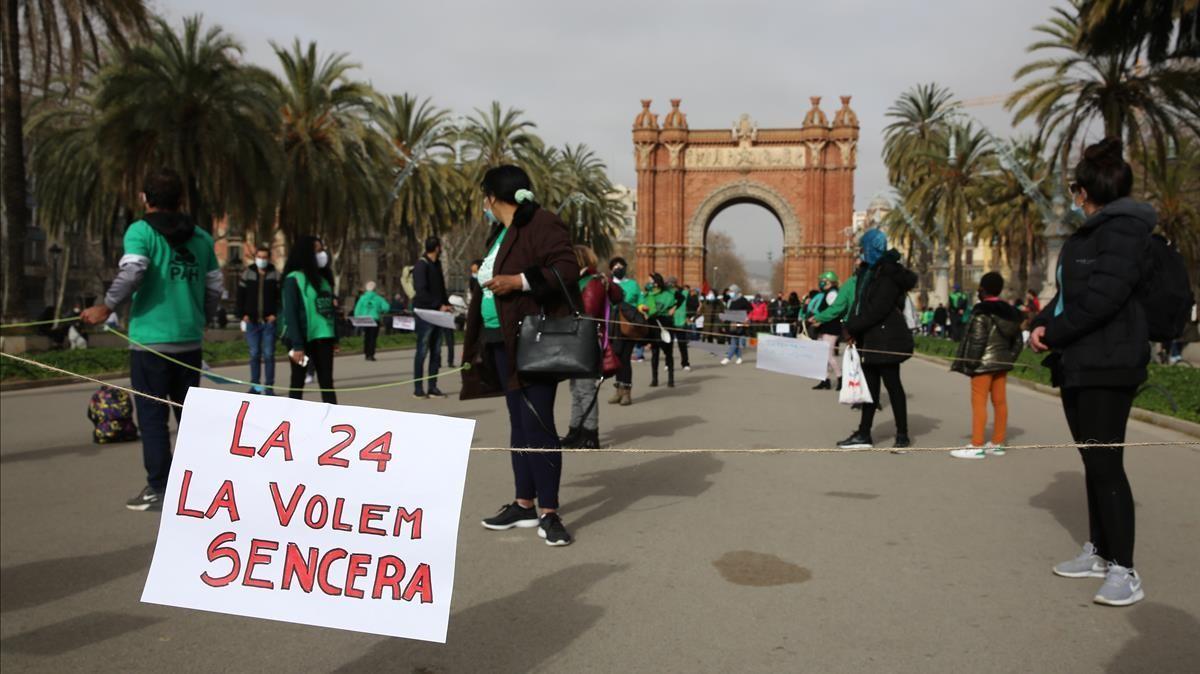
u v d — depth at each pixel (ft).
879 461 27.81
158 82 81.61
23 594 15.31
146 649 12.91
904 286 28.84
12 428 35.09
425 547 8.46
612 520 20.18
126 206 89.10
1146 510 21.44
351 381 56.85
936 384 58.95
